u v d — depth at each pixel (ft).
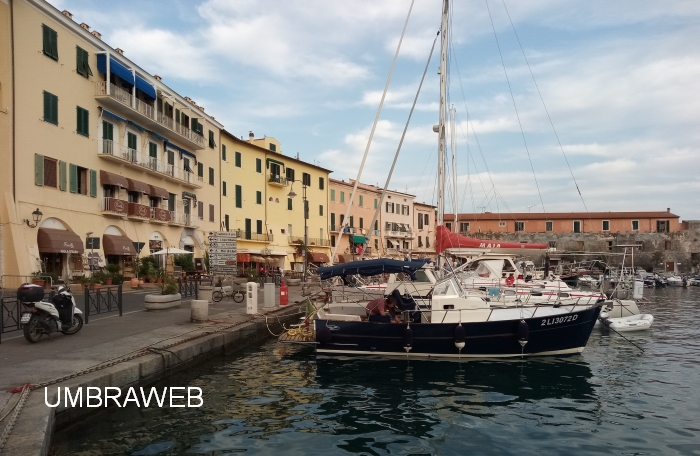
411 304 47.60
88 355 32.91
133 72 109.50
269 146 189.26
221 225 152.46
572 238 232.53
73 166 92.12
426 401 33.01
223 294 76.64
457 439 26.21
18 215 78.95
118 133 106.32
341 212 216.13
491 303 49.19
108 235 100.37
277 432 26.68
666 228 236.02
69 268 89.71
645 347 52.90
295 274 137.59
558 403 32.83
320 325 46.60
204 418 28.58
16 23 80.18
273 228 178.19
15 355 32.73
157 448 23.88
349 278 55.67
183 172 131.64
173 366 36.14
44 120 85.25
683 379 39.24
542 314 46.26
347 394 34.50
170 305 59.26
